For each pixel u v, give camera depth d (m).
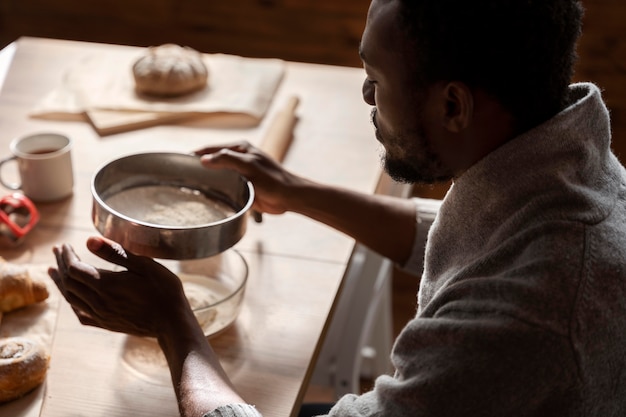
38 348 1.08
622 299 0.84
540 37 0.83
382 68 0.91
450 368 0.83
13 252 1.32
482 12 0.82
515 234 0.87
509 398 0.82
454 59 0.85
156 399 1.07
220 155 1.33
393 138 0.96
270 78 1.88
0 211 1.34
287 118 1.70
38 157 1.41
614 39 2.62
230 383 1.03
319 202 1.39
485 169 0.90
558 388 0.82
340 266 1.34
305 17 2.76
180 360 1.02
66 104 1.74
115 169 1.27
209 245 1.14
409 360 0.87
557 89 0.88
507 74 0.84
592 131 0.90
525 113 0.87
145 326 1.07
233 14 2.81
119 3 2.85
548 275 0.82
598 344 0.82
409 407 0.85
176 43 2.89
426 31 0.85
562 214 0.85
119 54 1.96
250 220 1.45
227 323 1.18
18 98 1.78
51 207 1.44
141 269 1.08
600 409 0.86
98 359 1.13
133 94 1.79
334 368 1.78
